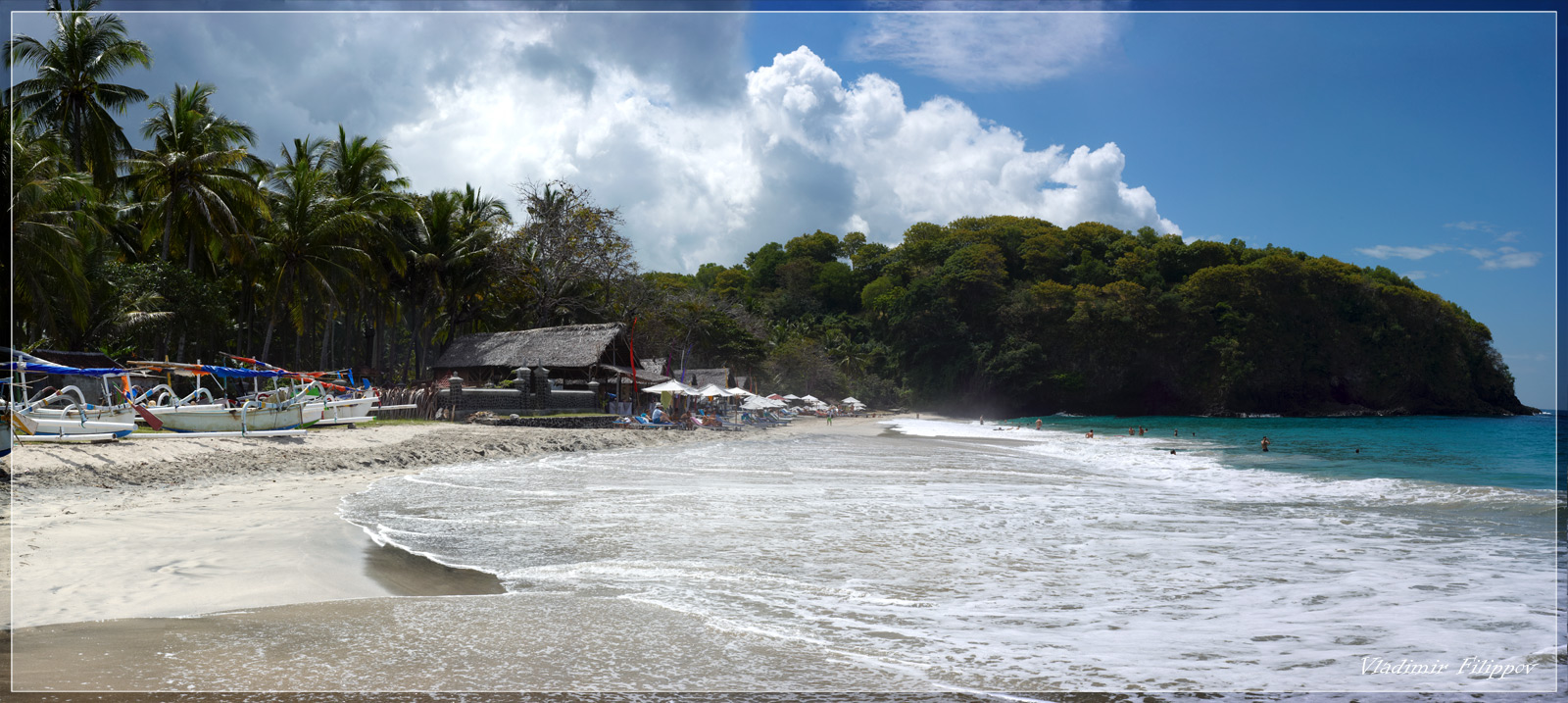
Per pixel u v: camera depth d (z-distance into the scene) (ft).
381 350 189.26
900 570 25.43
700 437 110.93
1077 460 81.71
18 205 67.92
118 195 116.57
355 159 136.15
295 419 72.95
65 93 96.58
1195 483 56.39
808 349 292.81
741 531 32.53
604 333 127.95
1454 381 309.22
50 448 50.14
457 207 157.99
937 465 70.38
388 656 16.33
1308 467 77.25
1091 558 27.48
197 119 112.57
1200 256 341.41
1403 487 53.78
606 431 102.47
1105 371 315.37
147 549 26.96
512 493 44.98
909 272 395.96
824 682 15.12
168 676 14.84
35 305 71.36
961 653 17.07
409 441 73.05
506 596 21.75
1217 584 23.67
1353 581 24.08
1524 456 94.38
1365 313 315.99
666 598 21.62
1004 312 325.62
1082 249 369.50
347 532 31.19
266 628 18.33
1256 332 309.22
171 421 64.59
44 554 25.86
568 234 169.78
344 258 123.65
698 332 215.51
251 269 121.60
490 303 168.35
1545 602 21.57
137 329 96.78
